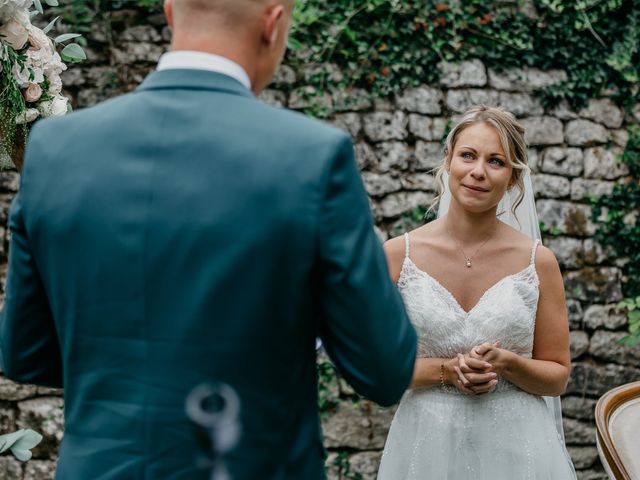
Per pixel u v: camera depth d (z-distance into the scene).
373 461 4.72
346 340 1.21
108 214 1.21
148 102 1.26
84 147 1.25
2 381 4.53
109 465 1.19
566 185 4.80
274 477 1.23
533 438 2.73
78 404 1.24
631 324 4.80
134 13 4.59
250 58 1.29
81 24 4.53
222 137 1.21
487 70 4.75
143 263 1.19
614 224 4.83
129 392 1.20
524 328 2.71
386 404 1.27
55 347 1.37
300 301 1.21
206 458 1.18
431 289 2.75
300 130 1.23
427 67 4.71
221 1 1.26
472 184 2.70
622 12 4.78
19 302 1.31
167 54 1.31
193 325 1.18
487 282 2.76
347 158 1.23
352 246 1.19
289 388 1.24
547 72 4.78
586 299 4.81
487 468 2.71
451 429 2.74
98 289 1.21
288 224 1.18
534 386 2.71
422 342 2.78
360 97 4.68
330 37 4.64
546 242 4.79
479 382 2.59
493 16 4.72
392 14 4.66
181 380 1.18
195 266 1.18
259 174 1.19
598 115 4.81
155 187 1.20
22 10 2.27
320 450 1.32
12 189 4.55
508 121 2.72
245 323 1.18
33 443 2.29
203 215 1.18
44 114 2.39
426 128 4.73
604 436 2.66
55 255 1.24
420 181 4.73
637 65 4.79
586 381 4.81
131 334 1.20
